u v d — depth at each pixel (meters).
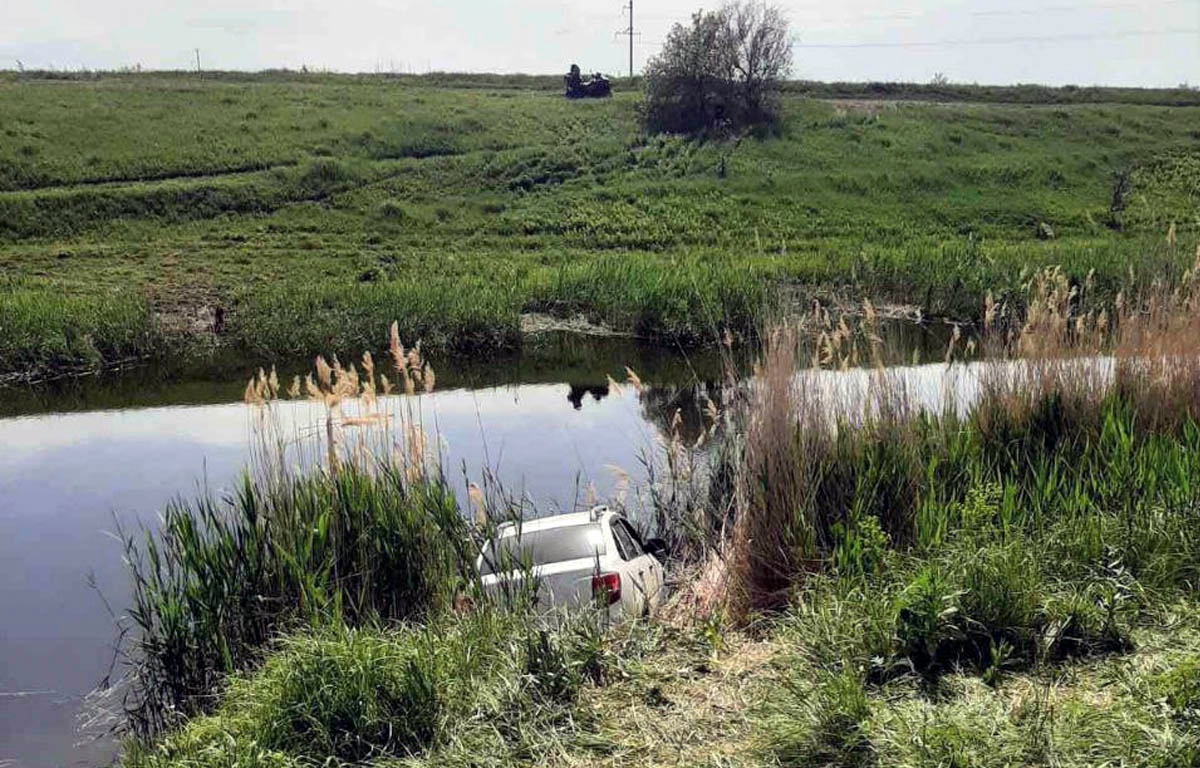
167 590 10.12
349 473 10.50
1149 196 55.50
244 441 20.09
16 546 14.43
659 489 14.05
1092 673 6.71
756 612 8.63
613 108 67.19
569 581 9.27
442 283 34.06
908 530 9.30
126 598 12.44
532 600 8.82
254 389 10.94
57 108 58.00
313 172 51.94
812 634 7.37
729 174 55.62
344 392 10.62
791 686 6.63
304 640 7.95
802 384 9.82
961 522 8.93
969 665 6.86
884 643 7.00
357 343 30.06
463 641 7.93
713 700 6.87
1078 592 7.64
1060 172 57.22
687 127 63.56
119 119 57.38
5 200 44.62
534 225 48.75
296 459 13.23
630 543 10.66
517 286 34.44
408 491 10.59
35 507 16.28
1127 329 11.38
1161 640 6.99
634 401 23.42
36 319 28.58
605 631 7.99
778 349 9.77
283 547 10.09
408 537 10.05
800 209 51.91
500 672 7.27
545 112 66.31
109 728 9.31
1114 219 51.38
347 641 7.68
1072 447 10.43
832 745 6.00
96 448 20.09
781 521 9.13
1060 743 5.65
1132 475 9.67
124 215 46.00
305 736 6.86
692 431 19.55
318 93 68.38
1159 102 76.06
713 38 63.72
